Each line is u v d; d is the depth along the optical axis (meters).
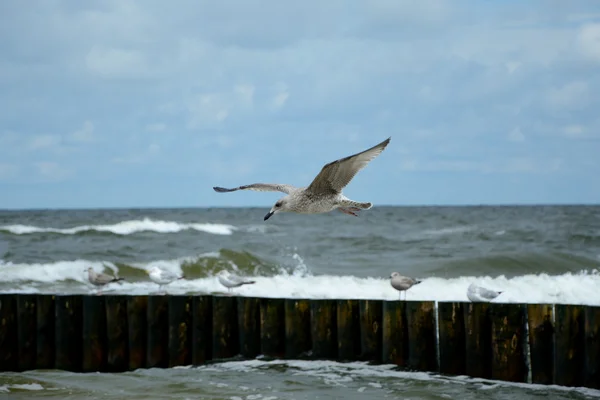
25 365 14.83
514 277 23.00
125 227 46.16
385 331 13.16
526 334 12.45
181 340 14.32
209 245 35.66
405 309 13.08
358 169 10.19
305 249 35.22
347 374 12.77
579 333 11.93
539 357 12.15
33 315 14.87
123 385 12.12
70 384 12.16
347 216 87.31
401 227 57.72
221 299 14.16
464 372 12.68
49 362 14.83
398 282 16.52
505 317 12.35
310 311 13.72
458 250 34.31
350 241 39.19
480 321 12.51
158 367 14.41
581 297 19.88
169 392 11.68
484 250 34.00
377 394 11.60
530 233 42.81
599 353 11.70
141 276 25.16
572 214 94.12
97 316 14.64
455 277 24.77
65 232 39.84
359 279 22.28
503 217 82.44
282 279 22.34
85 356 14.62
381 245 37.34
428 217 84.38
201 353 14.24
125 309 14.58
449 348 12.73
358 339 13.43
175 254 31.33
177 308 14.34
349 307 13.40
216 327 14.13
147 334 14.49
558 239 39.44
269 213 10.83
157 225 47.09
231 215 105.62
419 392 11.70
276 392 11.70
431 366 12.94
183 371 13.30
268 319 13.87
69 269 24.84
